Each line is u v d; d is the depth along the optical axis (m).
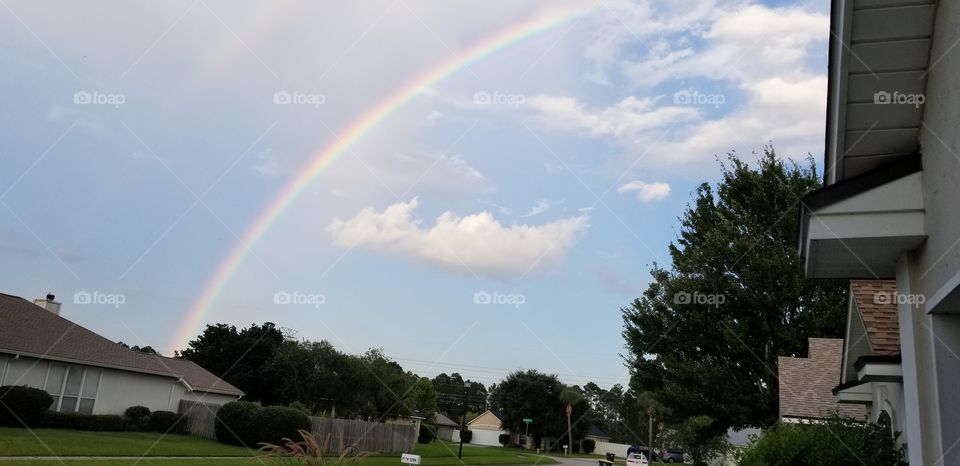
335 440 28.55
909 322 5.91
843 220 5.88
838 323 25.34
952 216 4.95
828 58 6.08
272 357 49.59
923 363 5.69
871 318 7.89
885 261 6.38
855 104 6.00
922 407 5.61
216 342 52.75
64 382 24.95
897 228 5.72
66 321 27.28
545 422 68.75
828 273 6.89
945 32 5.23
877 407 10.85
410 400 44.88
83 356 25.47
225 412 26.78
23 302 26.81
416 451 34.75
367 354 44.19
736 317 27.02
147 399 28.34
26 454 14.80
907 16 5.61
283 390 45.09
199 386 31.91
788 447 10.03
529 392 69.62
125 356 27.97
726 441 31.89
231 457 19.50
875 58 5.82
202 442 25.12
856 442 9.20
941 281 5.18
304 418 27.03
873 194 5.84
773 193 28.92
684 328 27.97
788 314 26.62
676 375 26.92
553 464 35.53
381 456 29.19
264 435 25.94
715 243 27.53
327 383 43.19
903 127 5.92
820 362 19.03
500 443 70.31
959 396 5.33
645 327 29.91
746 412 25.59
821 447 9.57
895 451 8.76
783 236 28.09
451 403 79.88
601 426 74.44
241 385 47.25
